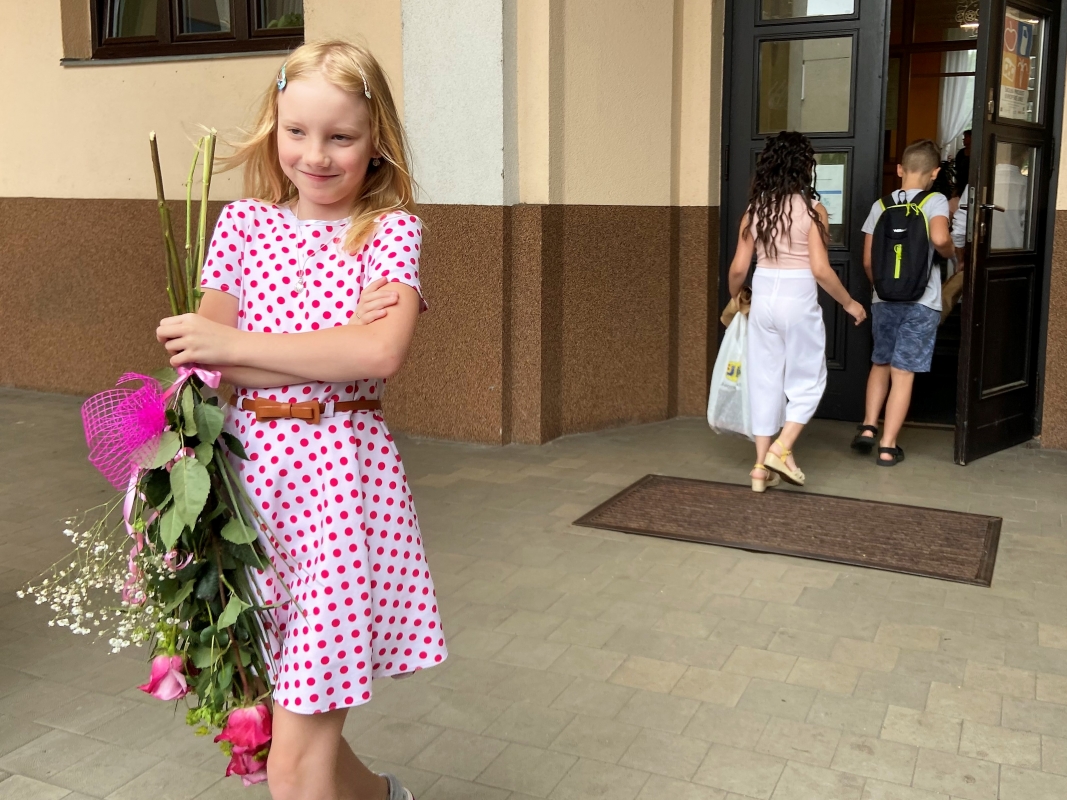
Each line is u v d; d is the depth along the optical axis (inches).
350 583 67.4
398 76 226.7
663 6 234.1
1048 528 171.8
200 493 63.2
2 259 283.4
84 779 99.2
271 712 70.0
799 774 99.1
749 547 162.4
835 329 250.1
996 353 214.2
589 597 143.7
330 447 67.9
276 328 69.7
